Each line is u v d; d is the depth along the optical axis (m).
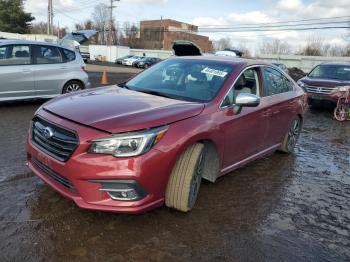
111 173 3.13
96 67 32.72
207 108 3.94
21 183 4.25
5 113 8.05
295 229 3.74
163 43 89.81
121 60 44.94
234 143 4.36
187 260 3.05
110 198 3.21
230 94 4.31
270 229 3.69
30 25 62.62
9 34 44.72
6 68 8.26
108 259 2.98
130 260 2.99
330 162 6.23
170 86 4.52
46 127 3.46
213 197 4.31
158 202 3.47
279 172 5.43
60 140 3.30
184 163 3.57
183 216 3.76
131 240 3.26
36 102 9.51
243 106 4.27
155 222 3.59
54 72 9.06
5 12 58.06
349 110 10.95
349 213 4.25
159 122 3.38
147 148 3.23
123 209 3.23
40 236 3.22
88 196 3.19
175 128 3.46
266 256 3.20
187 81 4.52
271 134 5.36
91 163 3.12
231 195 4.42
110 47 57.69
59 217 3.54
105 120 3.28
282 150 6.14
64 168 3.23
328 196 4.70
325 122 10.39
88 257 2.99
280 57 54.69
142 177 3.20
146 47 92.44
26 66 8.57
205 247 3.25
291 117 5.89
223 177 4.98
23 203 3.77
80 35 25.11
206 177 4.21
